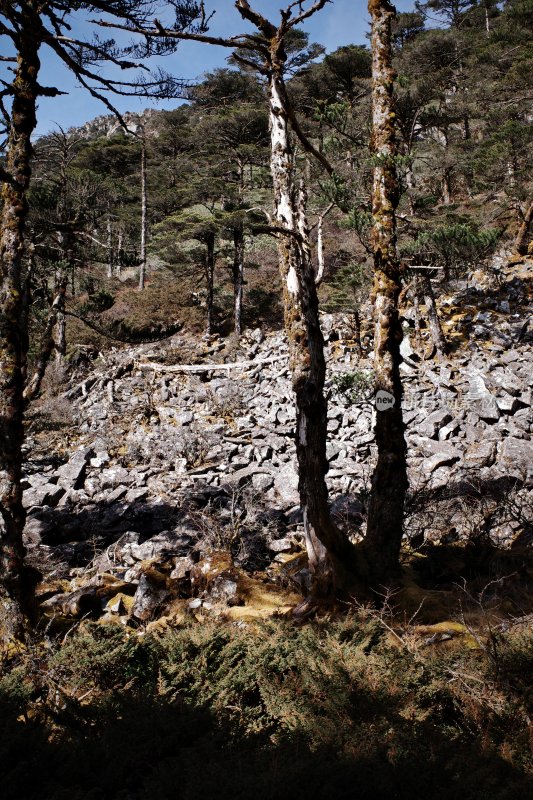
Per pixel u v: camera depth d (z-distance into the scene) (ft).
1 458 20.08
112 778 10.59
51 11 21.35
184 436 56.54
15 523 20.07
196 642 17.28
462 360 58.70
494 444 46.06
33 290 22.13
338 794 9.27
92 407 66.59
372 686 13.64
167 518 43.11
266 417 59.52
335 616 20.20
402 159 24.22
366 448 50.06
